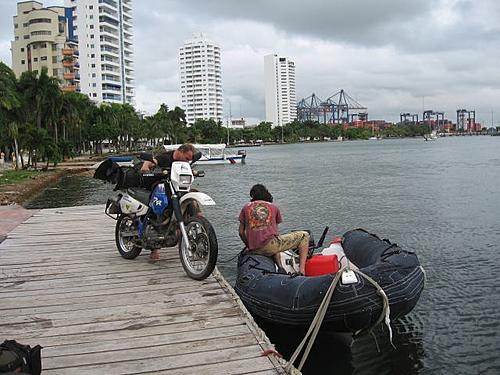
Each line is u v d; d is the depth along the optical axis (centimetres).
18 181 3506
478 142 15512
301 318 565
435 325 748
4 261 796
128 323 525
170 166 715
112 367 429
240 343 472
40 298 611
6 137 5291
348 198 2458
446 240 1380
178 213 677
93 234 1014
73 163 6381
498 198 2284
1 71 5019
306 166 5522
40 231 1060
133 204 739
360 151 9981
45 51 12850
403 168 4684
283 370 420
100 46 13725
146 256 808
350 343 659
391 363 629
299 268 664
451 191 2639
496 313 793
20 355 338
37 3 13325
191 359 441
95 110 8806
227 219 1858
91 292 630
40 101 5991
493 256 1169
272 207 671
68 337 493
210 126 13625
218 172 4900
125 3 15025
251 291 615
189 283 657
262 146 16050
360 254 706
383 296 546
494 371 615
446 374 609
